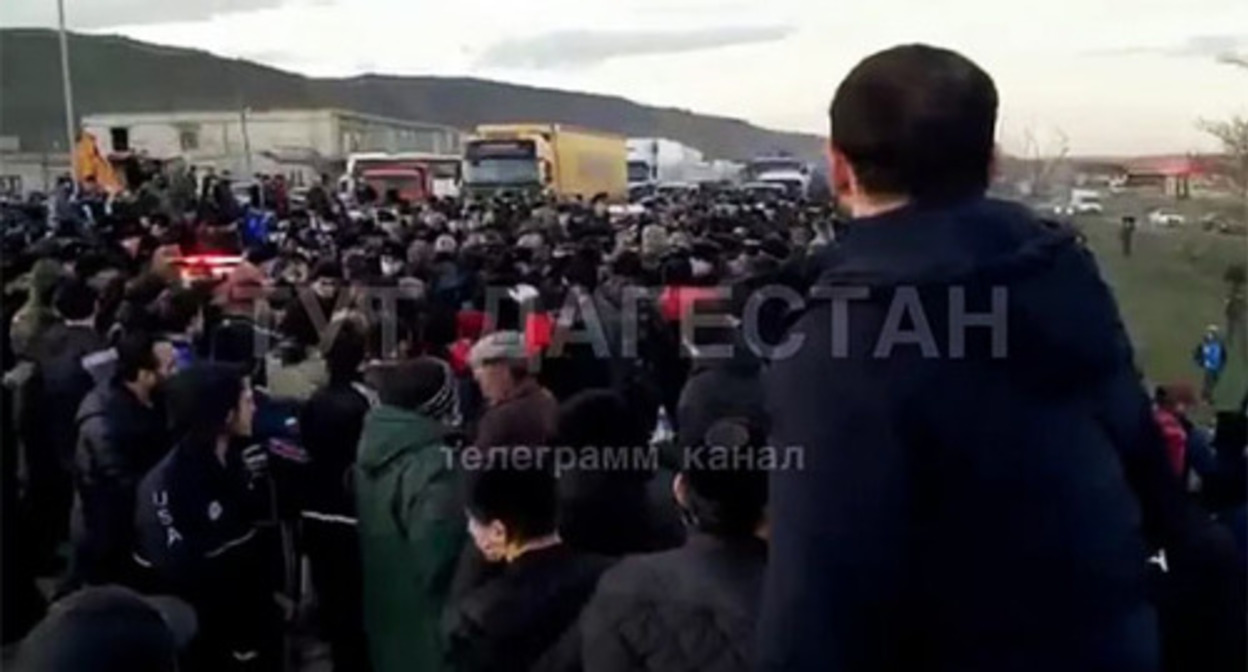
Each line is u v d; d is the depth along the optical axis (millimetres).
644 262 7906
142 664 1824
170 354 4652
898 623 1504
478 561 2865
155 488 4012
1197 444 2805
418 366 3936
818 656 1490
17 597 4531
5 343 5727
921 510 1494
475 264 8031
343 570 4727
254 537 4238
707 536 2260
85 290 6371
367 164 28891
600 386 4770
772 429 1597
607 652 2270
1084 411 1550
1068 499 1501
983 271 1498
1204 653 2082
